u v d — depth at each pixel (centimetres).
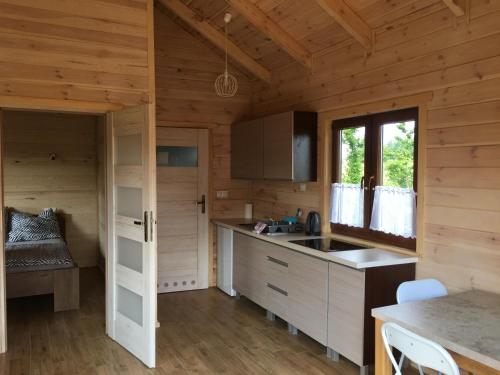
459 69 292
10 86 344
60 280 466
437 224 310
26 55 348
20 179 624
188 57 536
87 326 424
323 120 429
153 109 337
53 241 580
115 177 380
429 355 189
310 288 365
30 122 625
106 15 374
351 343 319
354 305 316
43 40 353
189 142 540
